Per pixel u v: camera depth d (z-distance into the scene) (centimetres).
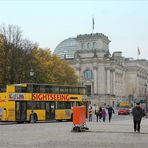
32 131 3938
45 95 6209
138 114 3641
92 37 19525
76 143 2656
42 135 3397
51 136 3284
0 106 5678
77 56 19612
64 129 4253
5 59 8362
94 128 4319
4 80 8300
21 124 5572
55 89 6397
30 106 5950
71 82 13012
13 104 5712
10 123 6016
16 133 3653
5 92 5675
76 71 19488
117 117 9350
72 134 3509
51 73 10656
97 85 19112
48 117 6234
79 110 3912
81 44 19825
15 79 8362
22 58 8544
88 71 19412
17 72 8394
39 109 6091
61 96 6488
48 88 6275
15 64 8362
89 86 19275
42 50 10931
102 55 19212
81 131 3869
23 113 5847
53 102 6344
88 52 19450
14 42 8556
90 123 5672
